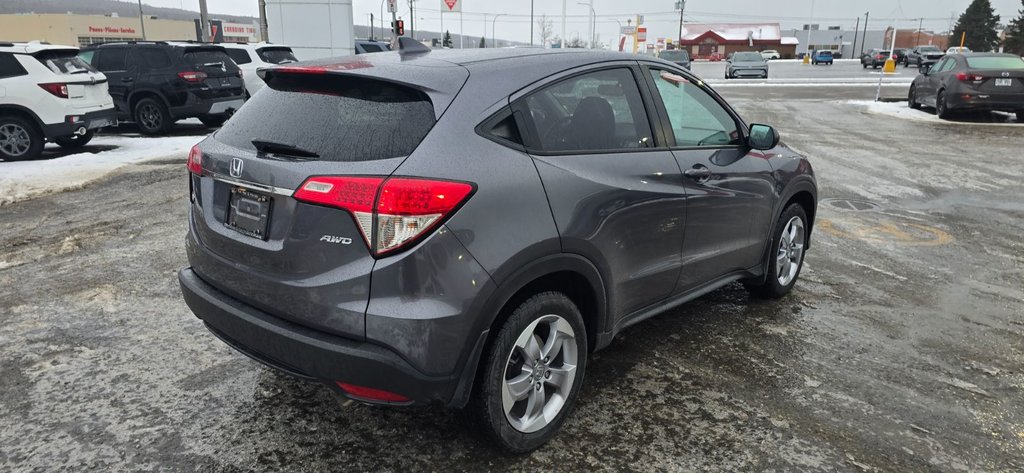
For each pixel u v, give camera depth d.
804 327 4.33
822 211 7.57
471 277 2.46
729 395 3.45
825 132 14.62
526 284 2.71
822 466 2.86
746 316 4.50
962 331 4.30
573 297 3.14
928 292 5.01
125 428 3.07
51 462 2.82
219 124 15.70
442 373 2.48
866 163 10.75
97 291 4.79
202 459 2.85
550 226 2.71
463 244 2.44
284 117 2.83
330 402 3.32
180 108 13.58
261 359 2.74
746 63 36.97
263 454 2.89
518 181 2.64
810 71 48.66
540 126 2.85
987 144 12.87
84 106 11.04
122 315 4.37
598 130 3.12
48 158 10.97
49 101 10.47
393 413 3.23
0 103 10.20
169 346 3.92
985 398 3.46
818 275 5.38
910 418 3.26
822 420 3.23
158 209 7.27
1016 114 16.94
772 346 4.04
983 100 15.91
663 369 3.72
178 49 13.58
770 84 31.06
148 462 2.83
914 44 109.69
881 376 3.68
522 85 2.85
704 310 4.61
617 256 3.11
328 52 20.91
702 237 3.72
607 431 3.11
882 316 4.54
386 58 3.00
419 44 3.27
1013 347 4.07
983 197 8.33
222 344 3.95
